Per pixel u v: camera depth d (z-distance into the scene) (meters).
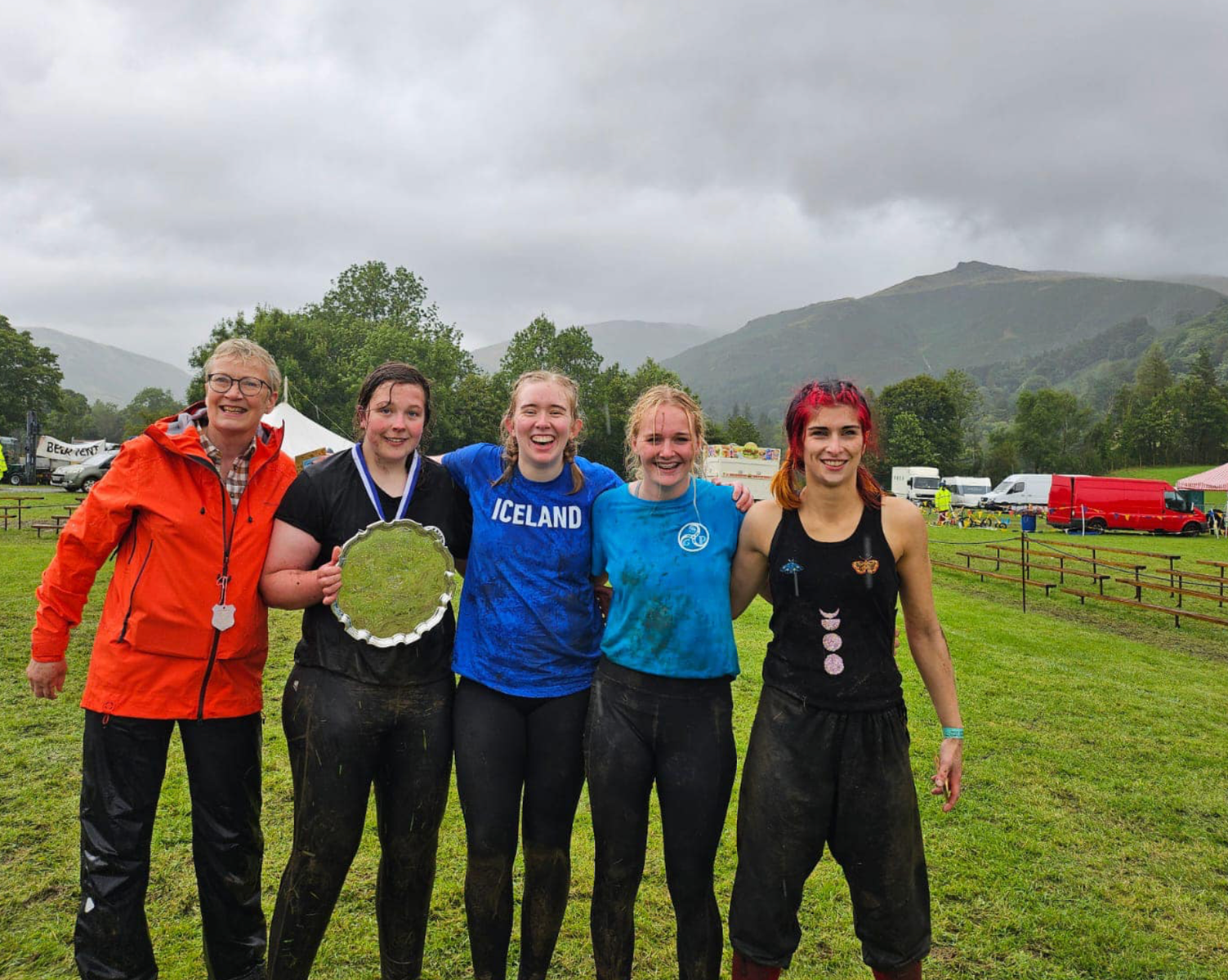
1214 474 29.44
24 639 7.55
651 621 2.44
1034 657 8.93
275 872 3.58
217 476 2.52
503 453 2.75
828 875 3.80
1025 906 3.56
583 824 4.31
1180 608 12.88
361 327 59.41
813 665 2.35
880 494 2.41
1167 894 3.72
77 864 3.55
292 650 7.77
